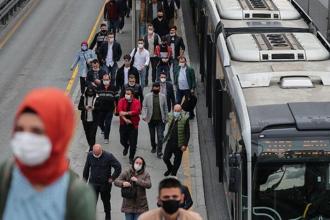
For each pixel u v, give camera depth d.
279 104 25.45
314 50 31.30
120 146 41.59
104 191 30.83
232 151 27.31
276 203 24.08
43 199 5.45
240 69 30.19
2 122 46.62
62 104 5.50
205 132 44.44
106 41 48.84
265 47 31.84
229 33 36.53
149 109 39.09
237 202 25.47
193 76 44.19
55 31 69.19
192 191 36.28
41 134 5.42
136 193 28.58
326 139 23.98
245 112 24.78
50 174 5.48
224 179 32.16
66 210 5.44
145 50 48.53
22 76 56.38
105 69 41.81
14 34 68.31
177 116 35.78
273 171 24.02
